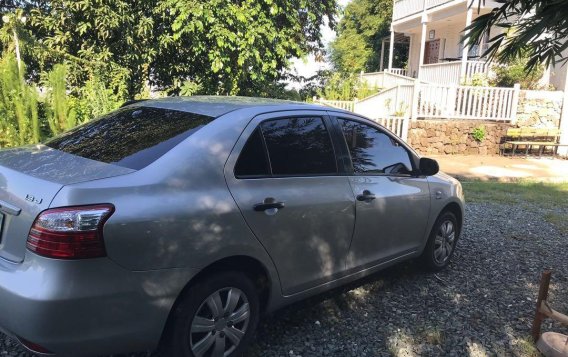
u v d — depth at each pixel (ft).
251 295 9.92
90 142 10.37
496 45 11.21
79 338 7.75
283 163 10.73
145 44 31.89
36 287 7.54
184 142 9.43
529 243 19.94
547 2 9.29
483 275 16.02
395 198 13.32
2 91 23.82
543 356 11.07
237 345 9.82
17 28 27.22
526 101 48.73
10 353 9.93
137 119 11.14
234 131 10.04
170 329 8.82
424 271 15.87
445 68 57.98
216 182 9.34
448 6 58.80
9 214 8.39
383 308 13.08
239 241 9.44
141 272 8.16
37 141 23.82
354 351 10.83
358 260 12.50
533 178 36.09
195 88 32.86
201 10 28.50
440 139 46.19
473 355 10.96
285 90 41.65
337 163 12.00
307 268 11.07
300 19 40.78
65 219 7.64
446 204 15.53
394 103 49.83
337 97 60.23
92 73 29.99
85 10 29.40
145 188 8.46
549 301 14.20
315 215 10.99
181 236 8.58
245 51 30.40
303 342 11.09
